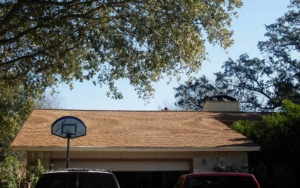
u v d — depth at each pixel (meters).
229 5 12.32
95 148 14.15
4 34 12.30
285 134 15.98
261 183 15.84
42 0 12.01
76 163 14.48
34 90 14.56
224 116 21.23
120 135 15.71
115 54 13.33
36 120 16.88
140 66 13.19
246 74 38.00
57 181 8.01
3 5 12.28
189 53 12.47
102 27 13.04
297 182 16.36
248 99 38.72
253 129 17.30
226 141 15.63
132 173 15.71
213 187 10.13
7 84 14.80
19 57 13.52
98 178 8.12
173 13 12.22
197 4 12.02
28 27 13.39
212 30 12.38
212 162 15.38
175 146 14.74
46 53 13.22
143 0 12.51
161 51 12.53
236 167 15.47
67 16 12.57
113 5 12.62
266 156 16.53
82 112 19.33
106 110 20.23
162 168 15.09
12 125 17.09
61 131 12.84
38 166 13.38
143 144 14.72
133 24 12.73
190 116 20.12
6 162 14.53
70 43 13.19
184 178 10.36
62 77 14.54
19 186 14.10
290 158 15.92
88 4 12.30
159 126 17.52
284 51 35.47
